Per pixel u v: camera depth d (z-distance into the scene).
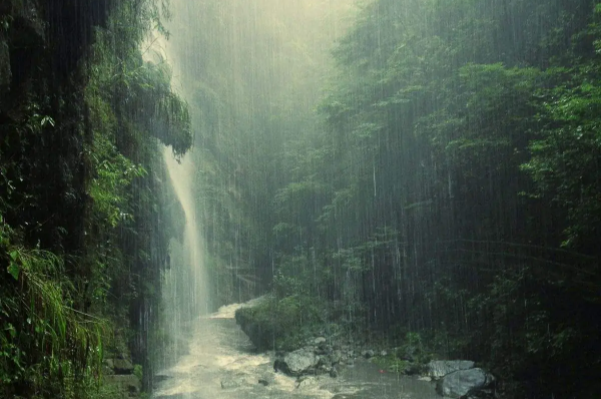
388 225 21.83
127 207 11.36
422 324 18.64
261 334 20.56
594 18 11.74
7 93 5.90
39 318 5.21
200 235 32.53
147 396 11.15
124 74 10.12
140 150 12.23
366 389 13.80
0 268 5.09
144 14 10.73
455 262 17.09
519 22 15.02
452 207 17.44
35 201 6.40
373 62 23.20
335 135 25.84
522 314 12.88
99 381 6.03
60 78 6.94
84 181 7.55
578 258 11.09
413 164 19.78
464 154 14.67
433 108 17.78
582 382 10.68
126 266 11.91
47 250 6.23
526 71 12.99
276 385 14.68
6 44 5.48
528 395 11.90
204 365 17.20
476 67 13.60
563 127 10.38
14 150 6.09
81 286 7.39
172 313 20.75
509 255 13.73
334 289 24.44
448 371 14.48
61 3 6.71
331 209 26.11
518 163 13.19
